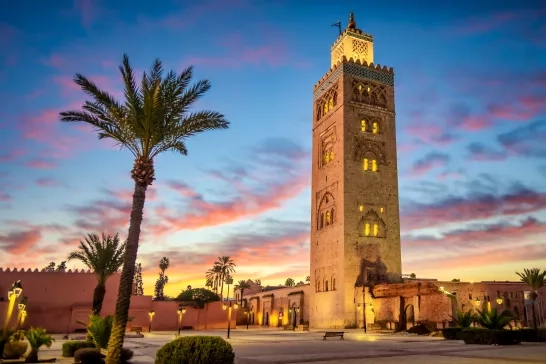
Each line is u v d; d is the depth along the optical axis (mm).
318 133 72688
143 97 20641
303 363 18672
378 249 60875
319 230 67125
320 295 63844
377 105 67812
